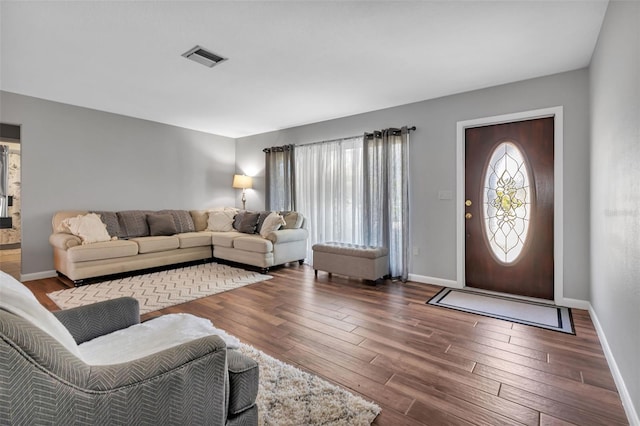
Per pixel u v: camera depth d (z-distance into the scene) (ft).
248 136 20.77
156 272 15.03
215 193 20.47
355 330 8.45
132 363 2.90
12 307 2.48
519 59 9.41
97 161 15.23
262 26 7.68
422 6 6.89
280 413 5.07
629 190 5.35
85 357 3.90
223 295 11.54
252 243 15.19
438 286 12.66
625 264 5.56
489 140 11.84
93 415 2.53
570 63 9.65
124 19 7.36
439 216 12.80
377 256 12.77
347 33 8.00
